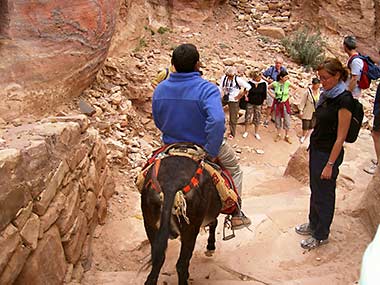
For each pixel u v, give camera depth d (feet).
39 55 24.63
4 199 11.97
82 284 16.93
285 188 28.04
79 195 18.02
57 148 16.15
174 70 16.03
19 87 23.61
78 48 27.35
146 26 49.39
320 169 17.85
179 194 13.57
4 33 23.80
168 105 15.21
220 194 15.46
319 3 59.16
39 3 24.79
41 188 14.24
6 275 12.03
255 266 18.26
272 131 43.78
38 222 14.01
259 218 21.52
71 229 16.69
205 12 56.03
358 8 57.21
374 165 26.48
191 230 14.14
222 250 19.57
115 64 39.24
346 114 16.58
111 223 21.42
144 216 14.52
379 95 23.27
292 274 17.60
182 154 14.79
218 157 16.66
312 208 19.15
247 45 54.65
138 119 35.99
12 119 22.93
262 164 38.52
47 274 14.64
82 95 31.22
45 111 25.50
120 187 25.26
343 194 23.66
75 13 26.76
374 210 19.62
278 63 43.60
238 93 40.16
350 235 19.56
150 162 15.38
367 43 57.21
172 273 17.83
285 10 61.36
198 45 51.42
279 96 41.45
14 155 12.69
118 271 18.30
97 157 21.22
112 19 30.76
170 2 54.29
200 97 14.84
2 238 11.84
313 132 18.04
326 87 16.88
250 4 61.52
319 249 18.79
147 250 19.62
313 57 53.57
